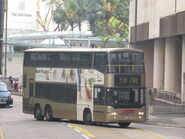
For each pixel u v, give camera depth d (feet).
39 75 138.00
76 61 123.54
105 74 113.91
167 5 185.68
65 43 378.53
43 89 136.46
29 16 495.00
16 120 139.95
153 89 186.60
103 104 114.21
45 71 135.33
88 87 119.14
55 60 131.34
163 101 179.93
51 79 132.87
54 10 489.26
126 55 114.93
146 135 94.94
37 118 139.44
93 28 443.73
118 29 433.07
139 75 115.96
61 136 91.30
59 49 130.21
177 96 168.86
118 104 113.80
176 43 199.21
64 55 127.85
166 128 117.70
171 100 174.09
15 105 201.87
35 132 99.60
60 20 455.63
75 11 447.83
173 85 199.41
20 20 488.44
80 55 122.21
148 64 237.25
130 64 115.24
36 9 505.25
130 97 114.93
